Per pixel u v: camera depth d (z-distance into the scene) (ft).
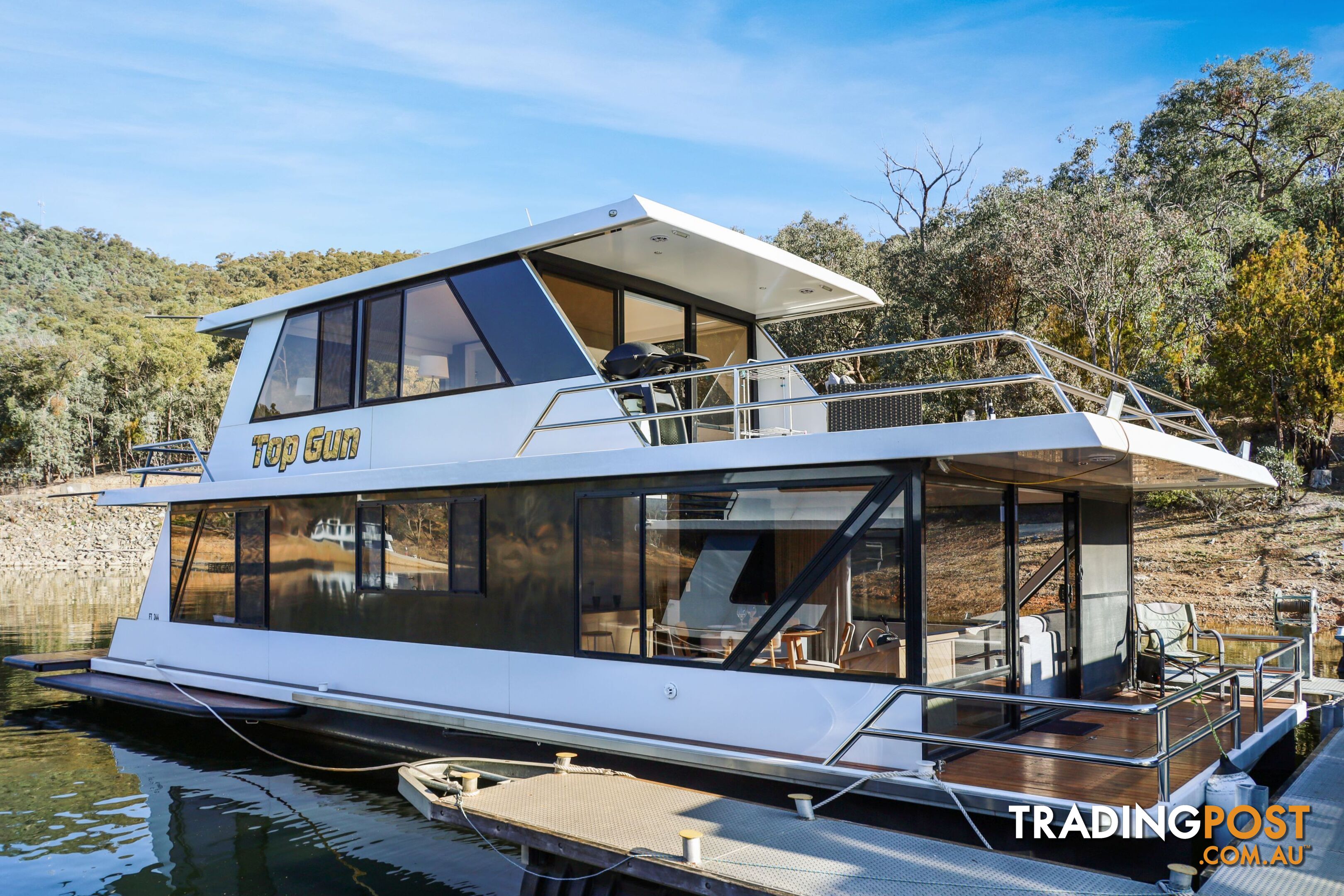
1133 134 122.93
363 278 27.04
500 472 22.43
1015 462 17.01
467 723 22.79
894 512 16.96
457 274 24.95
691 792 17.95
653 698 19.85
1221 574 53.83
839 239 96.58
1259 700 19.84
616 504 20.85
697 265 25.22
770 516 18.52
